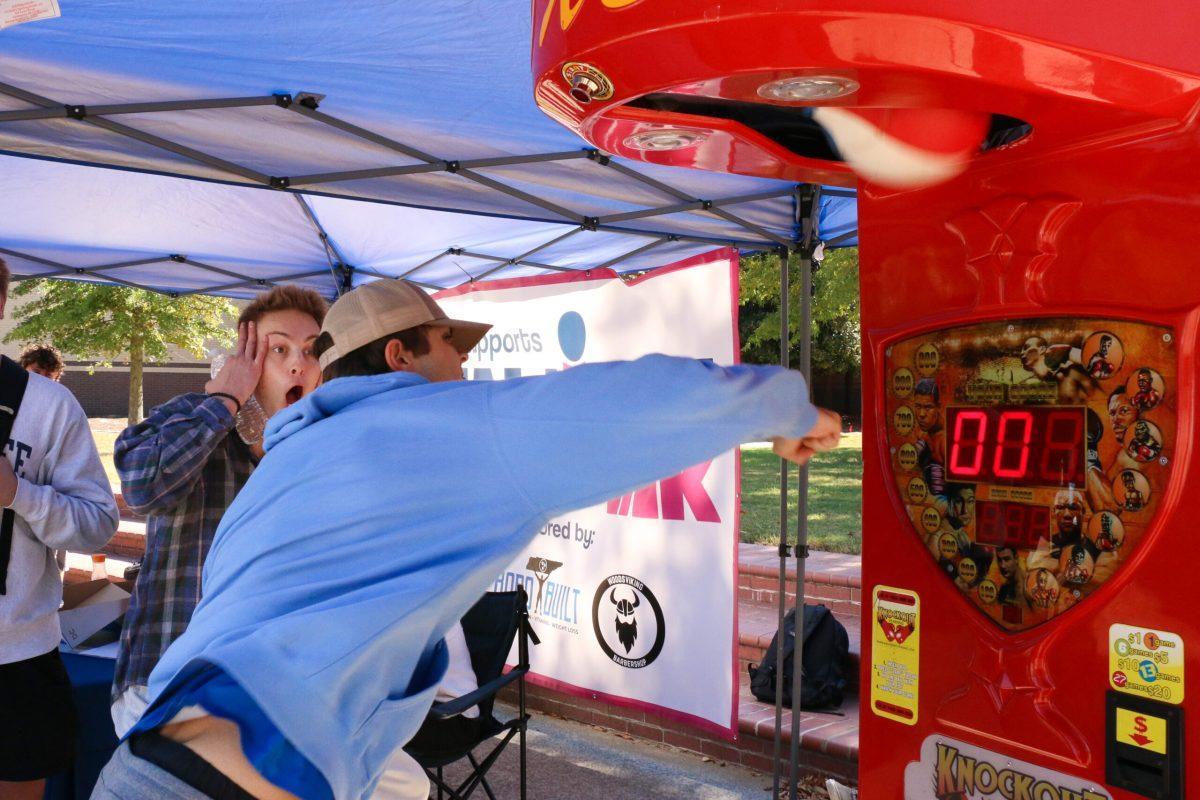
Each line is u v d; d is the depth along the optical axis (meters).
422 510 1.37
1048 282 1.74
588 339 4.49
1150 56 1.39
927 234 1.95
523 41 2.54
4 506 2.50
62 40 2.47
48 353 5.71
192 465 2.27
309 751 1.29
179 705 1.32
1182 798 1.57
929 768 1.96
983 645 1.85
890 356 2.04
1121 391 1.64
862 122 1.71
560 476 1.34
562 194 3.90
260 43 2.52
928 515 1.96
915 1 1.21
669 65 1.33
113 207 4.82
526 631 3.76
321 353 1.71
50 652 2.71
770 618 5.80
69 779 3.31
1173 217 1.57
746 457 13.51
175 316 14.01
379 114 3.01
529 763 4.68
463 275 6.24
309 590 1.36
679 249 5.31
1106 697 1.66
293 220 5.18
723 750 4.62
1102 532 1.67
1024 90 1.37
